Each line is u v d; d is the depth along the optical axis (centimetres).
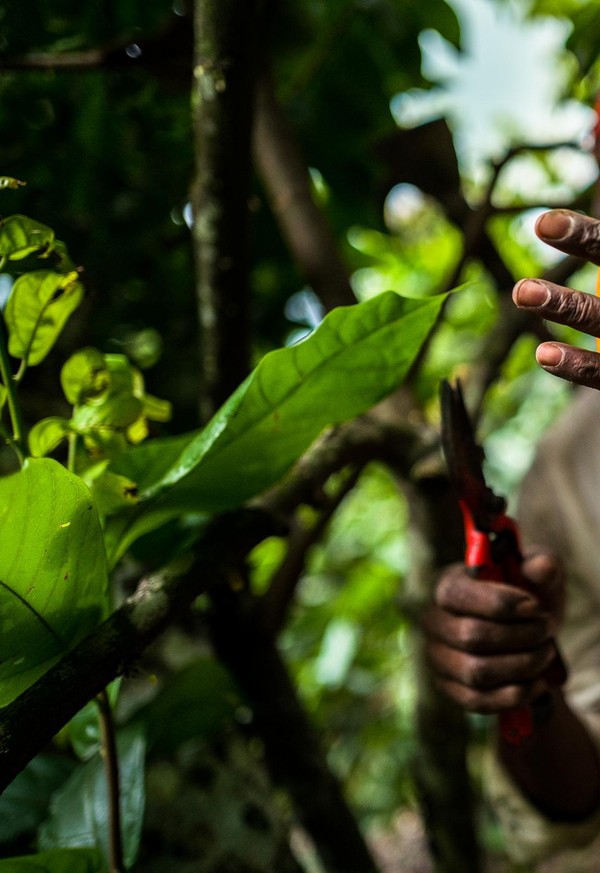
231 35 55
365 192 113
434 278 185
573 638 109
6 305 48
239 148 60
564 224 41
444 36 109
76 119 85
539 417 198
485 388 99
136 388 54
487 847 163
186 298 101
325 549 184
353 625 170
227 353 68
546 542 114
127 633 45
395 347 48
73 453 51
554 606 76
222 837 75
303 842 92
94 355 50
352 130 110
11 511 38
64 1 76
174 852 73
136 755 56
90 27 79
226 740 82
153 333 104
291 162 92
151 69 77
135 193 90
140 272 96
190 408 103
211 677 63
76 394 50
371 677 180
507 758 96
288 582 86
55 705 42
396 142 109
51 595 43
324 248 92
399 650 178
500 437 196
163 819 74
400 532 178
